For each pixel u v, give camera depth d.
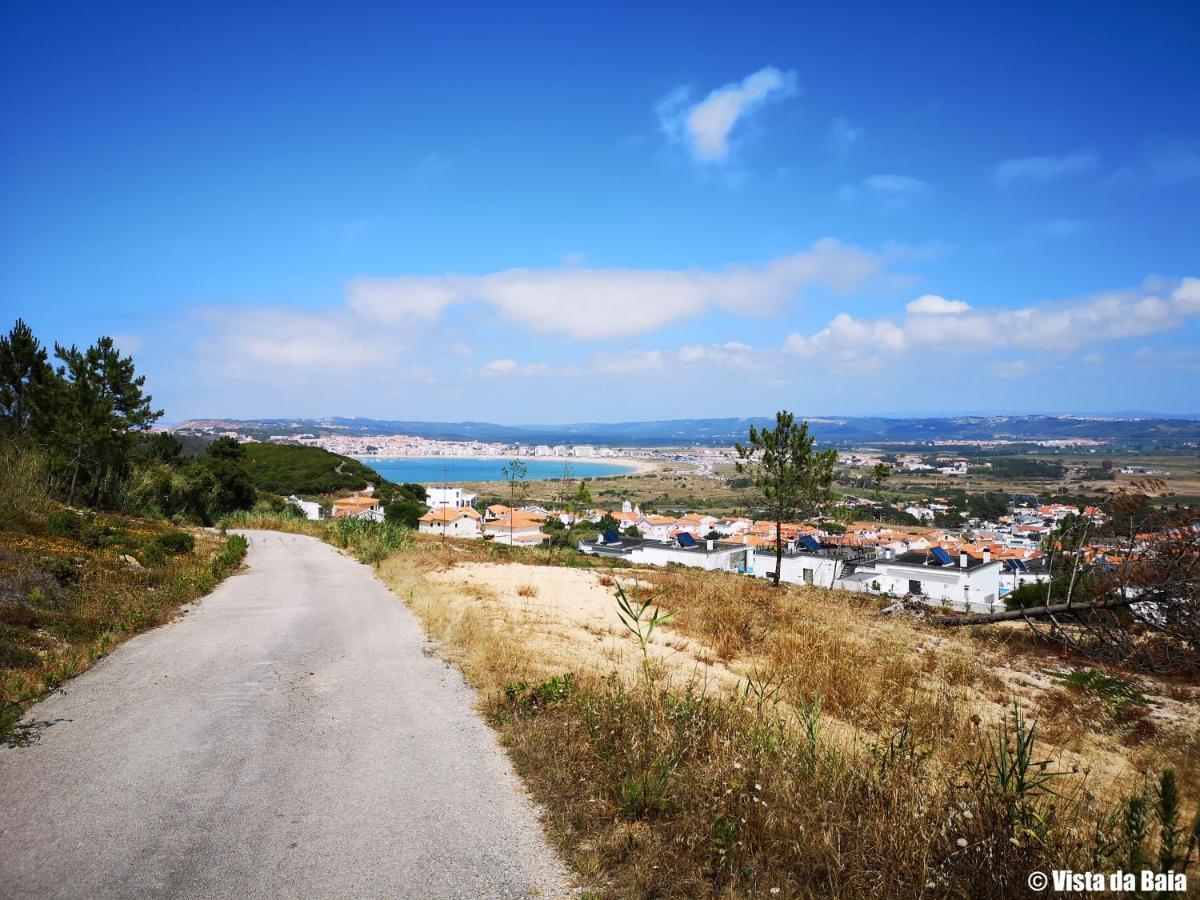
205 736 6.21
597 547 60.06
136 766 5.46
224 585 17.17
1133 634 12.14
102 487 30.00
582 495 51.53
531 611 14.22
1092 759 6.45
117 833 4.35
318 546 31.58
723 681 9.05
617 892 3.74
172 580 15.28
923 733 6.64
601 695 6.69
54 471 26.66
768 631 12.98
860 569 45.66
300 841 4.30
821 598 20.38
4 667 7.76
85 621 10.16
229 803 4.84
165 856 4.08
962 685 9.55
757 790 4.59
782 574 47.00
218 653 9.54
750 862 3.98
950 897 3.59
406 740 6.21
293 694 7.67
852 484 124.88
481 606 14.29
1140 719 7.82
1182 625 11.06
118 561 15.58
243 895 3.68
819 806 4.35
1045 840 3.78
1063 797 4.71
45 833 4.32
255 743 6.07
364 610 13.87
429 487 106.31
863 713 7.67
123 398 30.09
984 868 3.68
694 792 4.77
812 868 3.90
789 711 7.39
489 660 9.02
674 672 9.39
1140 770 5.81
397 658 9.52
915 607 18.45
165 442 50.78
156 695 7.44
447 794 5.05
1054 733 7.35
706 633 13.00
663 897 3.69
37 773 5.25
